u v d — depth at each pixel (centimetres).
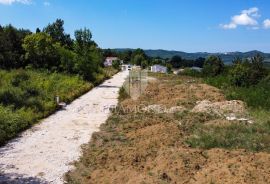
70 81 3400
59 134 1722
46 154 1409
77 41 4191
